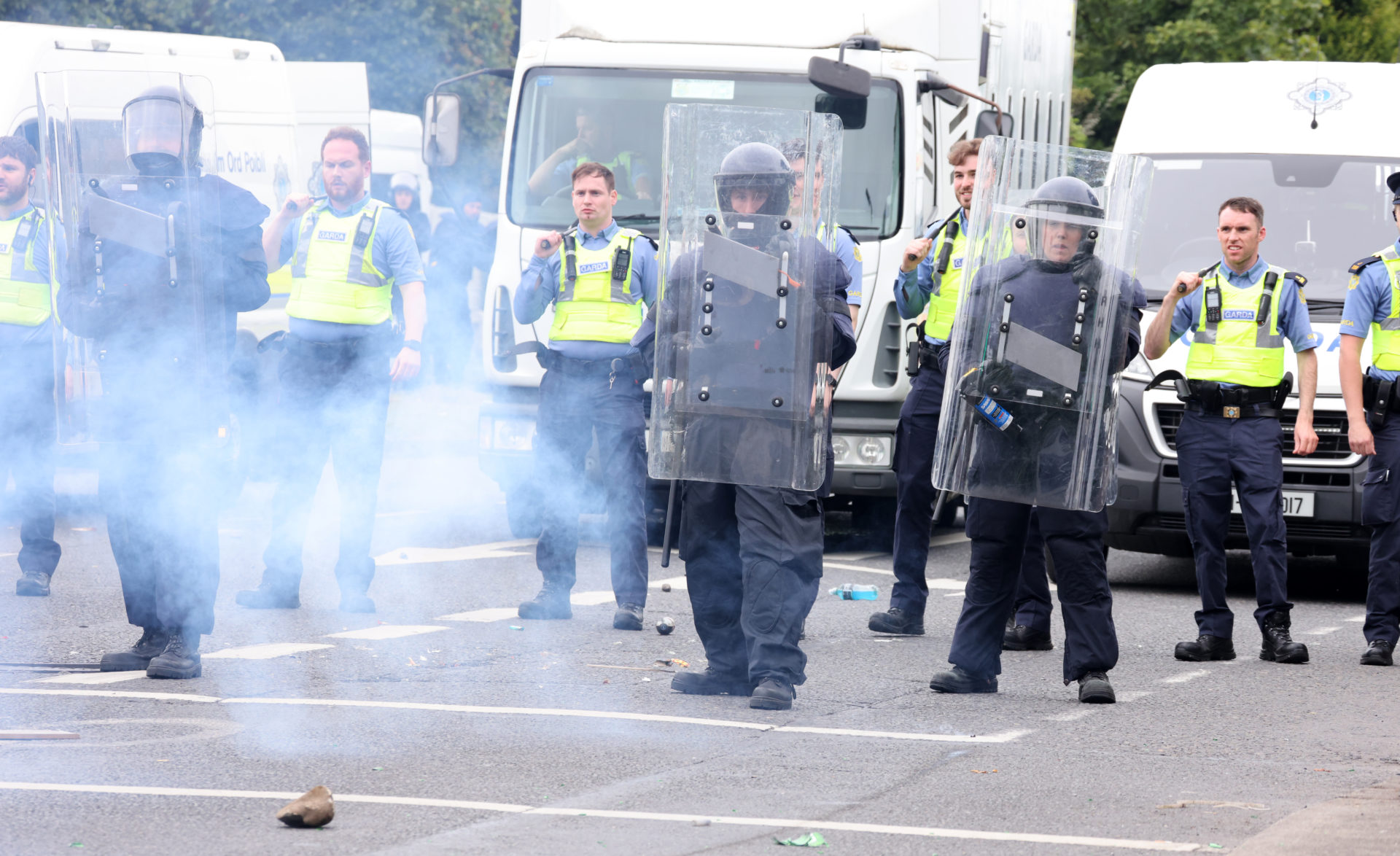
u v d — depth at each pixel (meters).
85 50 39.50
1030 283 20.62
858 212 34.59
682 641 24.98
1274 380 25.03
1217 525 24.98
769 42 35.16
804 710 20.30
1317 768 17.84
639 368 26.28
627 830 14.82
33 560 28.20
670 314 20.23
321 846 14.20
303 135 52.41
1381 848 14.38
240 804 15.50
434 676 21.84
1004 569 21.45
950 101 36.16
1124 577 33.94
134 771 16.67
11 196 28.09
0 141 28.00
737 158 19.89
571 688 21.33
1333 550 31.00
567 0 35.91
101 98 20.98
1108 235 20.56
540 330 35.34
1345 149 34.03
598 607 28.14
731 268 20.00
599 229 26.42
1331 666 24.44
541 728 18.94
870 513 36.56
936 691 21.66
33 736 18.00
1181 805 16.06
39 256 28.09
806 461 20.09
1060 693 21.91
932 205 35.62
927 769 17.36
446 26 88.12
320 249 26.77
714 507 20.88
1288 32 93.62
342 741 18.12
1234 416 24.98
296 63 52.78
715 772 17.05
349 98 53.12
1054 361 20.58
